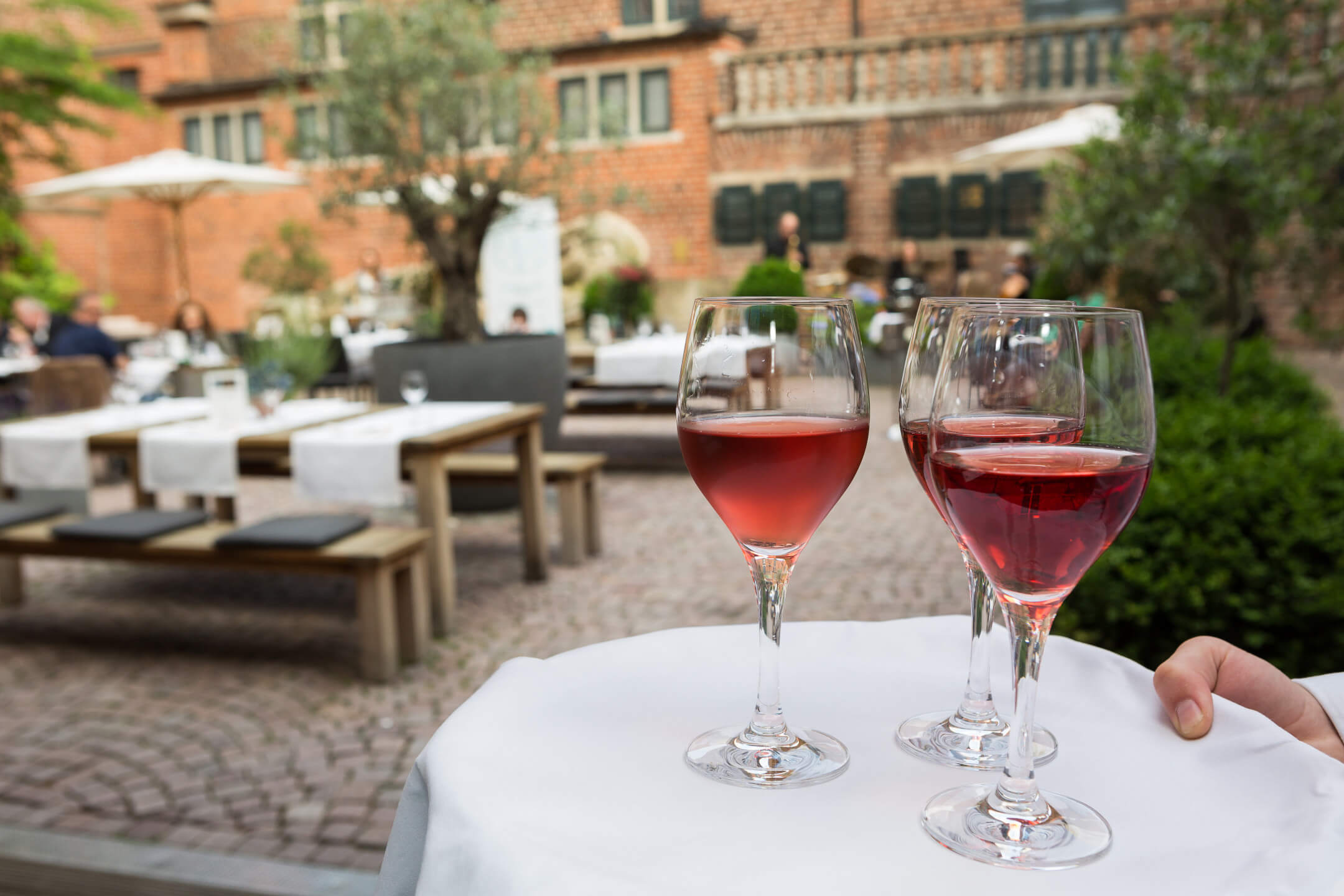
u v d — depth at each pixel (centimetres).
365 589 359
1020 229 1478
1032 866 58
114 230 1970
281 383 451
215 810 278
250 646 407
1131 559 253
